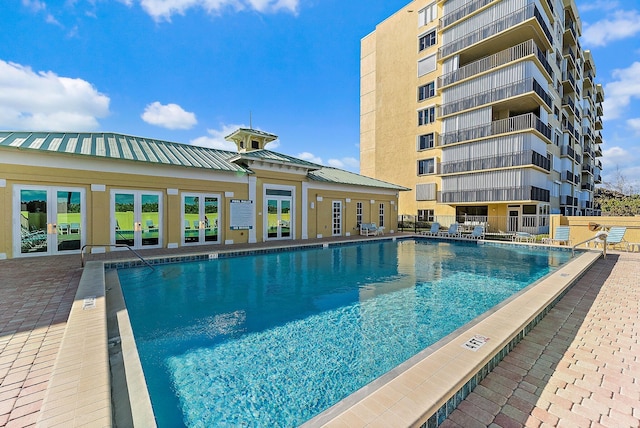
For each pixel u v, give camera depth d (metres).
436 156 23.19
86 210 9.98
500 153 19.05
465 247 14.84
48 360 3.07
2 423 2.12
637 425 2.29
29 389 2.56
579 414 2.41
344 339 4.52
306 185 16.09
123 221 10.64
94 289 5.40
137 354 3.54
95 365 2.67
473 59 22.38
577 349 3.54
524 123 18.27
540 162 19.14
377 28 28.44
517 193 18.22
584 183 35.19
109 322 4.50
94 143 10.97
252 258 10.96
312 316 5.48
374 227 18.53
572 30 27.12
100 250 10.15
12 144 8.96
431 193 23.66
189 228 12.13
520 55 18.83
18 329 3.83
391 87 27.12
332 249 13.69
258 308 5.88
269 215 14.62
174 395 3.16
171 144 13.91
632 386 2.80
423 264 10.48
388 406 2.14
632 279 7.06
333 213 17.45
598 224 13.04
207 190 12.56
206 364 3.79
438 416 2.28
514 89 18.44
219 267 9.46
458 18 21.64
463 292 7.04
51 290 5.56
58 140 10.31
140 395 2.73
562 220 14.45
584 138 35.16
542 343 3.70
